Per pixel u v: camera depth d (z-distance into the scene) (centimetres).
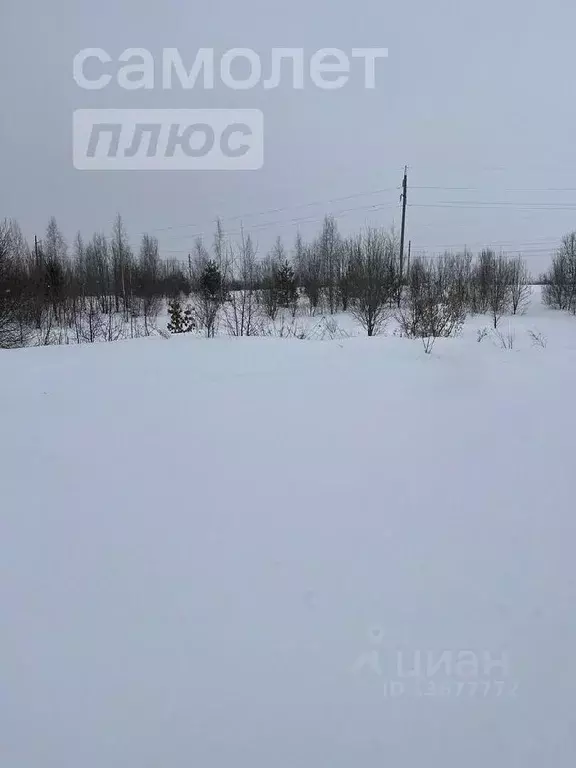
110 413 484
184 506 287
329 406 501
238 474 333
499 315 2083
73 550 241
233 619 192
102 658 173
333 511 279
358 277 1630
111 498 298
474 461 353
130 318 1945
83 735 145
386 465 346
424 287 1669
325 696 158
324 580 215
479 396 543
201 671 167
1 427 442
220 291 1447
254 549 241
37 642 180
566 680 163
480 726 148
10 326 1277
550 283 2400
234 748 141
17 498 299
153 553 238
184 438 407
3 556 236
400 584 213
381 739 144
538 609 196
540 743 143
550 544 244
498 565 227
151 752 140
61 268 2295
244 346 883
